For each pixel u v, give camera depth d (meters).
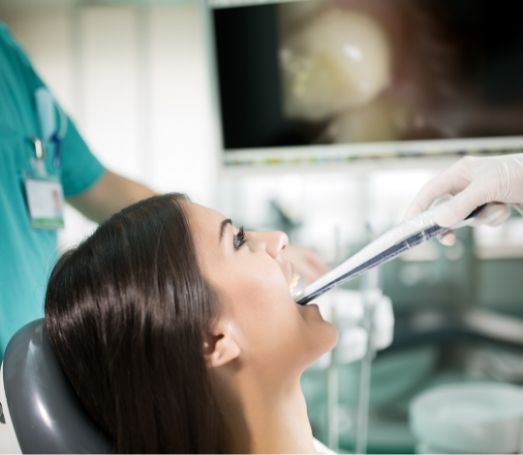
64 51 3.31
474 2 1.69
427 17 1.73
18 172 1.14
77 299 0.84
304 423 0.93
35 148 1.18
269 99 1.85
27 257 1.11
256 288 0.89
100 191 1.36
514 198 0.98
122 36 3.28
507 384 2.66
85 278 0.85
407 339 2.90
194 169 3.33
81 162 1.33
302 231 3.06
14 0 3.19
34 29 3.32
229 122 1.88
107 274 0.83
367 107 1.79
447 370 2.88
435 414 1.60
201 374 0.81
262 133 1.87
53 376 0.83
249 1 1.83
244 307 0.88
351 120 1.81
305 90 1.83
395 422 2.45
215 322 0.85
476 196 0.95
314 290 1.00
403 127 1.77
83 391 0.83
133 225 0.88
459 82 1.73
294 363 0.90
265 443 0.89
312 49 1.81
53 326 0.86
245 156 1.89
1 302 1.02
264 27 1.83
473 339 2.96
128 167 3.37
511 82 1.70
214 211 0.95
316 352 0.92
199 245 0.89
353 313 1.46
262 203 3.17
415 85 1.76
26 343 0.87
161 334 0.80
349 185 3.12
